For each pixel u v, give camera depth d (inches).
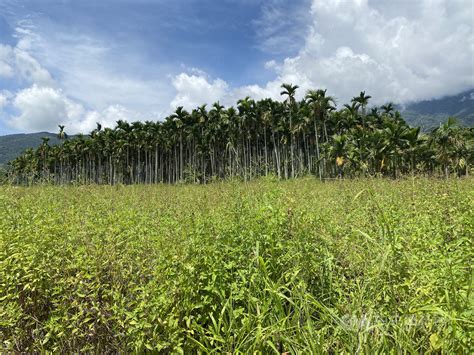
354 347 102.0
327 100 1755.7
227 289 132.6
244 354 109.6
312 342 100.6
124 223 183.3
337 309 123.3
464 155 1293.1
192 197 298.8
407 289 115.1
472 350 88.7
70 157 3257.9
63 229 171.5
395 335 99.7
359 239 158.1
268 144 2549.2
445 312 93.9
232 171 429.1
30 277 135.4
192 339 115.6
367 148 1350.9
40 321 138.3
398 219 191.8
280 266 148.3
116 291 126.2
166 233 148.3
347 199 291.6
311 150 2283.5
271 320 120.0
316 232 165.5
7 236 154.6
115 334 124.5
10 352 123.7
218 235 146.5
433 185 301.9
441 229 167.6
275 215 159.3
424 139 1336.1
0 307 122.6
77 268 139.9
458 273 113.4
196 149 2586.1
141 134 2652.6
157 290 122.4
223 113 2208.4
